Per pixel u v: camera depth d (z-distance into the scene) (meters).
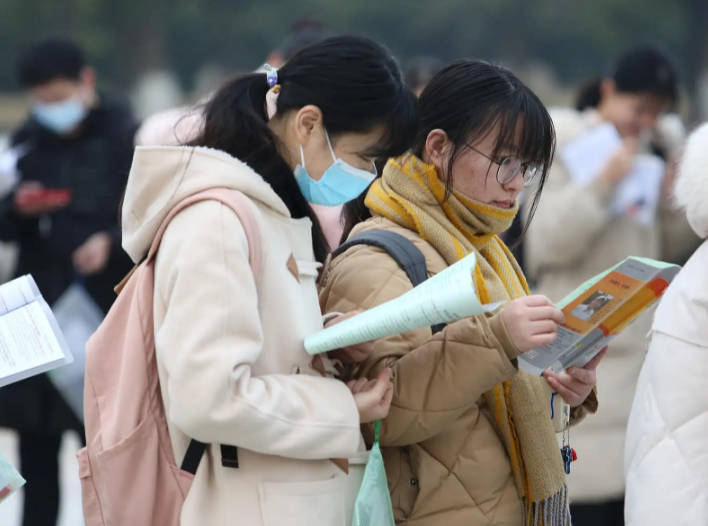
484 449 7.89
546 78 148.50
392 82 7.37
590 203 13.81
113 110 15.35
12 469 7.72
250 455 7.12
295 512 7.07
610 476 13.45
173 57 138.50
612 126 14.25
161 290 7.07
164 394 7.11
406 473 7.94
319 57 7.37
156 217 7.22
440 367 7.45
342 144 7.39
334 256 8.35
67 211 14.88
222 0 136.12
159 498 7.22
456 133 8.10
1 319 7.45
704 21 132.38
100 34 124.88
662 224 15.28
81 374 14.25
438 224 8.22
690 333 7.79
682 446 7.66
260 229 7.17
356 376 7.88
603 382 13.59
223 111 7.49
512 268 9.03
